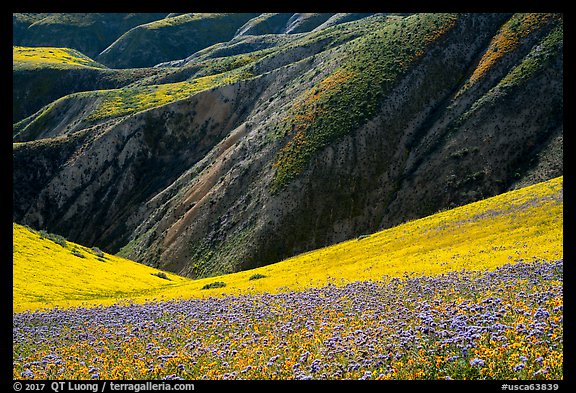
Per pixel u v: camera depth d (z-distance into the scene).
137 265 88.81
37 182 178.25
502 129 121.81
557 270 27.80
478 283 26.97
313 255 75.88
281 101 162.38
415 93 137.25
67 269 62.69
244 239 117.62
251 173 132.12
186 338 22.38
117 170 176.75
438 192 116.88
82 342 23.52
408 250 56.91
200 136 183.75
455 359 14.50
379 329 18.77
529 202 62.03
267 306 28.81
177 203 143.00
